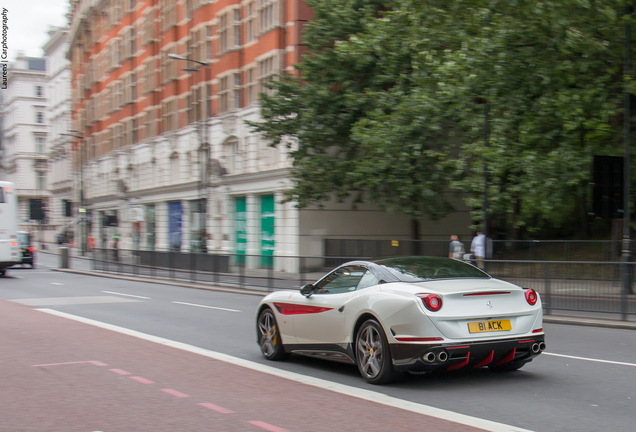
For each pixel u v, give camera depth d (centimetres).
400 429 509
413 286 664
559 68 1819
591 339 1045
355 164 2383
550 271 1348
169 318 1315
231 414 561
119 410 578
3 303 1617
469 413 562
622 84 1828
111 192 5312
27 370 768
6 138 10019
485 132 1841
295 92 2519
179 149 4025
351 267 770
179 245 4066
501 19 1814
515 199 1953
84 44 6103
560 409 576
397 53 2159
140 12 4712
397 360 645
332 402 604
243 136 3269
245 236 3300
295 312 803
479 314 646
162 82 4278
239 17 3384
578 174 1780
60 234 6788
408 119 2048
